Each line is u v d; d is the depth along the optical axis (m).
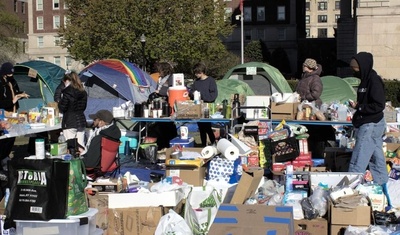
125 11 39.44
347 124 9.53
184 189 7.24
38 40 77.06
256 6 68.50
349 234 6.34
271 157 8.82
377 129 7.95
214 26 42.16
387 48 30.09
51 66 20.08
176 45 40.59
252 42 61.53
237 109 10.49
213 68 45.66
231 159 8.35
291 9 67.81
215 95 11.56
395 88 27.03
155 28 39.44
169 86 11.71
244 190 7.12
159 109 11.09
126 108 12.27
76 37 40.69
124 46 39.62
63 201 5.89
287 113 9.96
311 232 6.68
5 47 50.69
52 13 76.25
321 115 9.80
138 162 11.41
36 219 5.82
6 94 11.50
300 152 8.84
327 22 121.88
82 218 5.96
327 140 10.66
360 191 7.12
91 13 39.91
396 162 8.77
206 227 6.73
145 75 20.23
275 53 63.56
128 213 6.77
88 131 11.70
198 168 8.04
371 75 7.96
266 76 19.66
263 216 5.46
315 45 68.06
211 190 7.22
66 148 8.27
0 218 6.17
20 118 10.83
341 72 39.44
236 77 20.11
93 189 7.09
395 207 7.29
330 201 6.71
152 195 6.86
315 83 10.98
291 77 58.66
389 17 29.91
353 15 43.97
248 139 9.19
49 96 19.56
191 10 40.91
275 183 7.96
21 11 78.06
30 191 5.87
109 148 8.61
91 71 17.95
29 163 5.88
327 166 9.05
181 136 10.79
